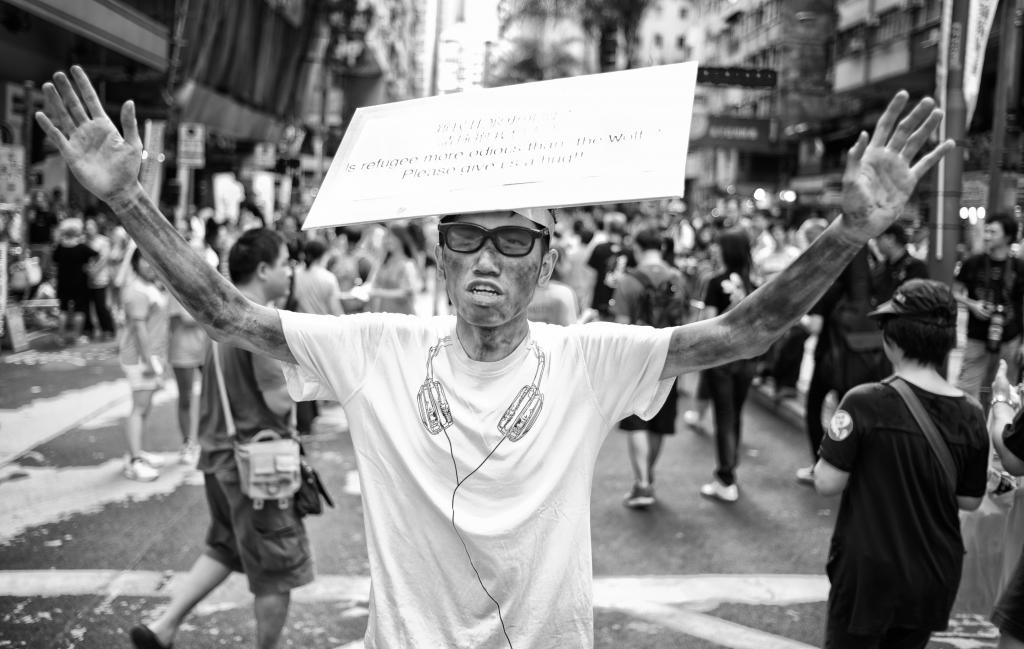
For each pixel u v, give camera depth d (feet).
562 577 6.42
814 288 6.12
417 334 6.72
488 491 6.41
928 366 10.21
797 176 114.83
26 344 45.34
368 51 131.34
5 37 51.88
